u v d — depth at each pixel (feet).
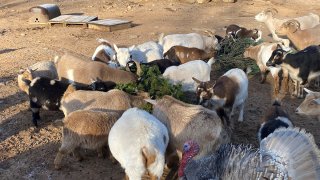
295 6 78.23
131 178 21.75
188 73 33.09
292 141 17.37
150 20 68.23
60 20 64.54
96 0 88.53
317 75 37.06
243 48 43.68
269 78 41.83
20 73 35.65
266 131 25.98
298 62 36.01
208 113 24.00
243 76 30.55
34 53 49.90
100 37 57.36
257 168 17.76
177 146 24.41
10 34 61.21
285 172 16.87
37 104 30.71
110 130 23.81
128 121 22.65
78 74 33.22
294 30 46.62
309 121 32.48
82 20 64.08
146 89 30.63
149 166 21.54
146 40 55.21
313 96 30.55
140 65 34.12
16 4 87.20
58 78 35.37
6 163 26.91
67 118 25.25
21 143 29.22
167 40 43.86
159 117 24.89
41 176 25.53
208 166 19.89
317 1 79.92
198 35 44.50
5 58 48.21
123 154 21.84
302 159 16.74
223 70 42.11
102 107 27.58
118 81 32.58
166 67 36.40
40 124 31.81
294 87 38.22
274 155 17.49
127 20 68.39
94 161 27.04
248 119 32.83
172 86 30.42
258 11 75.20
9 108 34.50
